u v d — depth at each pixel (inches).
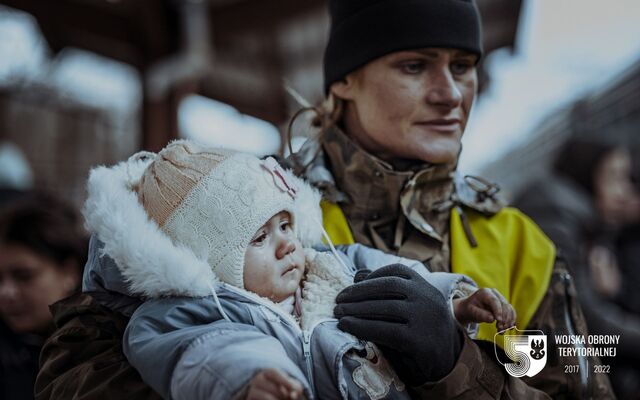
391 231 56.6
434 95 53.6
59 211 78.0
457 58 55.6
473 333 46.8
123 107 303.0
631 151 109.0
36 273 73.9
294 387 29.9
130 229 41.0
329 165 59.0
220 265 42.0
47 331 75.2
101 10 168.1
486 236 57.1
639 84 165.8
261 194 42.8
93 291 47.3
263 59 191.9
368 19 54.4
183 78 174.6
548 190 87.1
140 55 175.6
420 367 41.1
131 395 40.8
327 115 59.5
